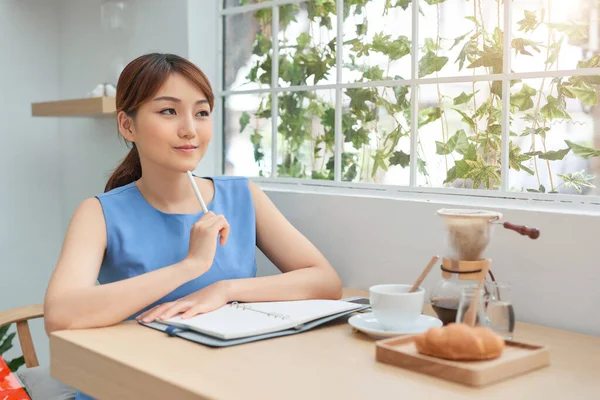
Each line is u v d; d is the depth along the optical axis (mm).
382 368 1072
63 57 2869
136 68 1546
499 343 1040
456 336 1029
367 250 1809
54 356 1272
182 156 1546
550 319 1459
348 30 1988
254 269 1742
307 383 995
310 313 1359
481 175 1705
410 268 1706
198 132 1562
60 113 2459
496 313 1143
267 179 2221
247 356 1135
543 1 1581
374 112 1931
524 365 1060
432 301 1303
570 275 1422
